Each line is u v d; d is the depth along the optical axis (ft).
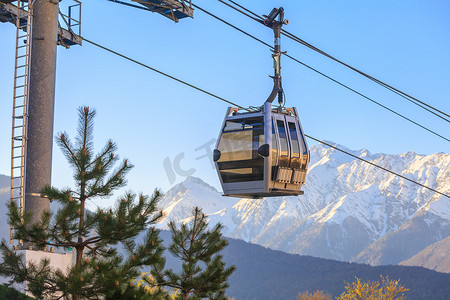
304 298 308.19
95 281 55.11
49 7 67.97
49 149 66.28
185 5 81.15
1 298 56.49
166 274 73.10
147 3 80.28
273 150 78.38
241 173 80.33
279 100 80.84
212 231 74.59
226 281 76.02
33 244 59.06
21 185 64.44
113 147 58.08
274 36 79.82
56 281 54.70
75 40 83.61
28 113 65.98
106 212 56.49
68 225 55.26
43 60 67.05
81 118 57.16
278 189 79.87
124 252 59.31
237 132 81.15
